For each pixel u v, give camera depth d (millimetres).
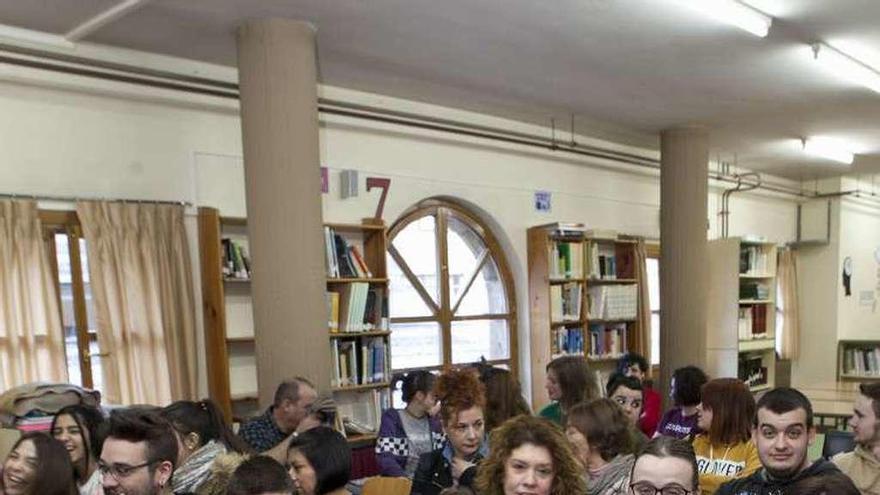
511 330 6168
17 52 3531
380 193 5125
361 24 3688
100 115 3910
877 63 4465
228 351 4293
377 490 3018
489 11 3541
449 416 2340
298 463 2092
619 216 7062
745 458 2646
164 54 4113
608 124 6156
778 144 7012
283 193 3473
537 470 1672
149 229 3928
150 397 3816
